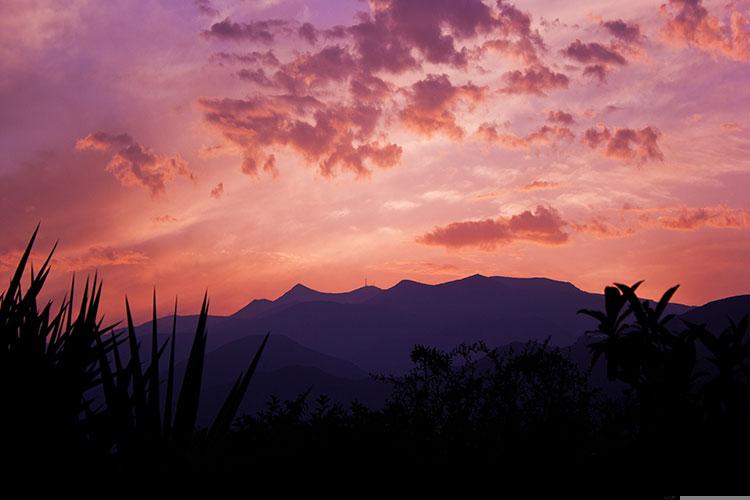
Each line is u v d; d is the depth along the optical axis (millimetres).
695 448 3229
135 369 2438
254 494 2986
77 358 2566
